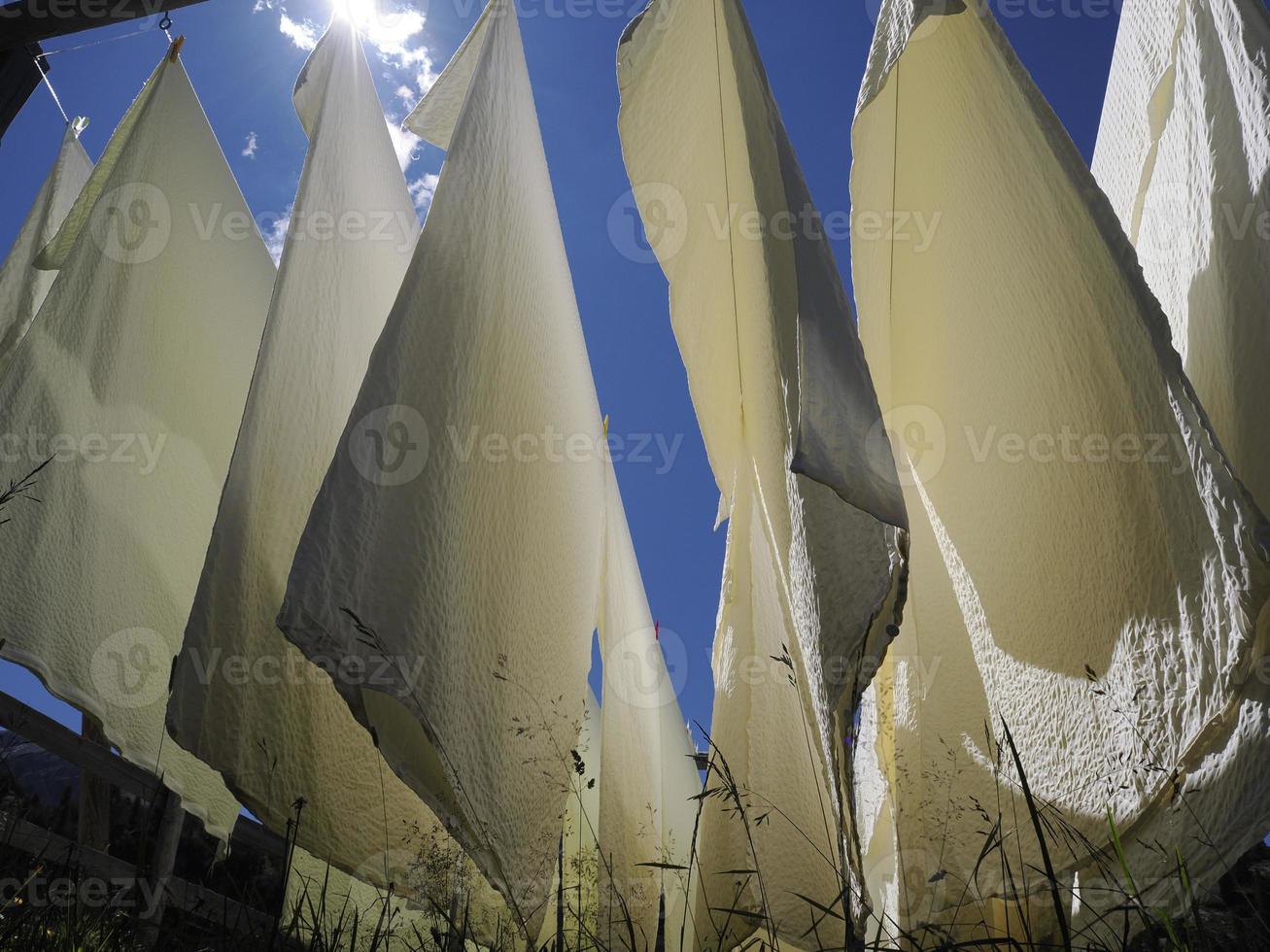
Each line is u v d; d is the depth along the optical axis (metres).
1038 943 2.20
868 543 2.94
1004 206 3.61
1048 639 3.35
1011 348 3.56
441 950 2.96
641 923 4.23
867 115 3.71
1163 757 2.98
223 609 3.29
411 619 3.15
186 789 4.05
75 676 3.96
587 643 3.93
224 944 2.70
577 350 4.21
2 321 5.12
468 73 4.37
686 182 3.96
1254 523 2.79
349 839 3.38
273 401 3.59
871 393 3.03
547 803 3.50
